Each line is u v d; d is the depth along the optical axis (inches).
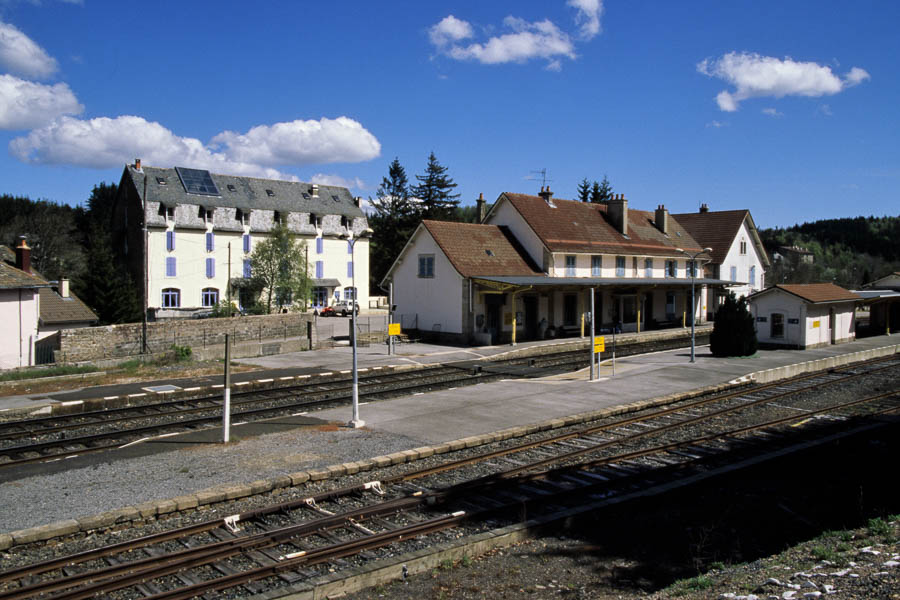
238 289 2209.6
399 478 474.6
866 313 2391.7
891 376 1003.3
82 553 336.2
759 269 2215.8
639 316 1628.9
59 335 1026.1
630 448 575.2
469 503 428.1
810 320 1275.8
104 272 1632.6
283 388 857.5
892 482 488.1
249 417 693.9
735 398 817.5
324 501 431.8
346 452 532.7
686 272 1926.7
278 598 286.0
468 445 569.3
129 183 2169.0
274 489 452.4
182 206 2126.0
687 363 1063.0
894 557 299.0
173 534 367.2
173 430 637.9
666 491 439.8
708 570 327.0
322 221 2448.3
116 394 799.1
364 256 2566.4
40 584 300.2
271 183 2453.2
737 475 490.6
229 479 460.1
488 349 1279.5
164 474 473.1
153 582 314.5
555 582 320.5
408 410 701.9
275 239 2049.7
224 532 376.8
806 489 472.4
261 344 1214.9
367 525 388.5
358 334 1392.7
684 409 743.1
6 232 2185.0
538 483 469.4
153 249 2057.1
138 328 1096.2
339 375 978.7
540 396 783.7
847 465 535.5
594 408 716.7
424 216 2957.7
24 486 448.8
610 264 1662.2
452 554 343.3
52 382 888.9
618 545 367.9
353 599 298.2
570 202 1760.6
